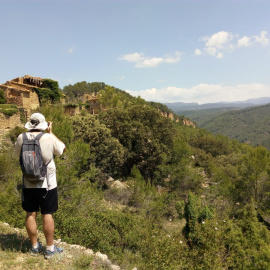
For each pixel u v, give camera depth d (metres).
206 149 72.00
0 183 11.84
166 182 33.78
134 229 10.25
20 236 4.21
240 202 25.70
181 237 10.14
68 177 10.56
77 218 8.52
